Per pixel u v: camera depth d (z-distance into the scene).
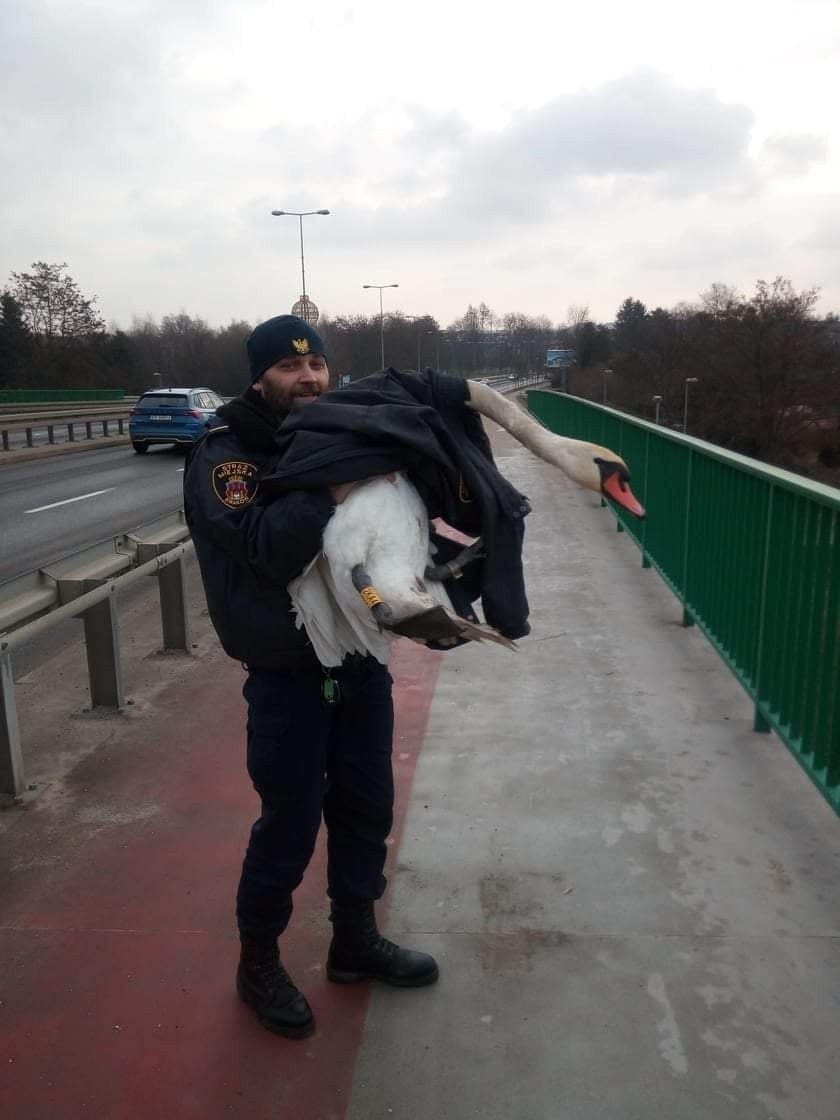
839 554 2.97
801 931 2.73
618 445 8.92
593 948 2.68
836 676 2.95
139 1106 2.18
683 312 77.25
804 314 56.81
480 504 2.05
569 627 5.60
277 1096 2.20
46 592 3.93
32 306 75.81
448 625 1.80
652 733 4.07
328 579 2.03
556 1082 2.21
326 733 2.29
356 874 2.48
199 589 7.36
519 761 3.83
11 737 3.54
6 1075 2.28
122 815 3.48
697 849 3.17
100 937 2.79
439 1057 2.30
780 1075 2.21
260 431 2.12
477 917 2.83
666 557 6.21
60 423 34.19
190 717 4.39
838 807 2.91
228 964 2.66
